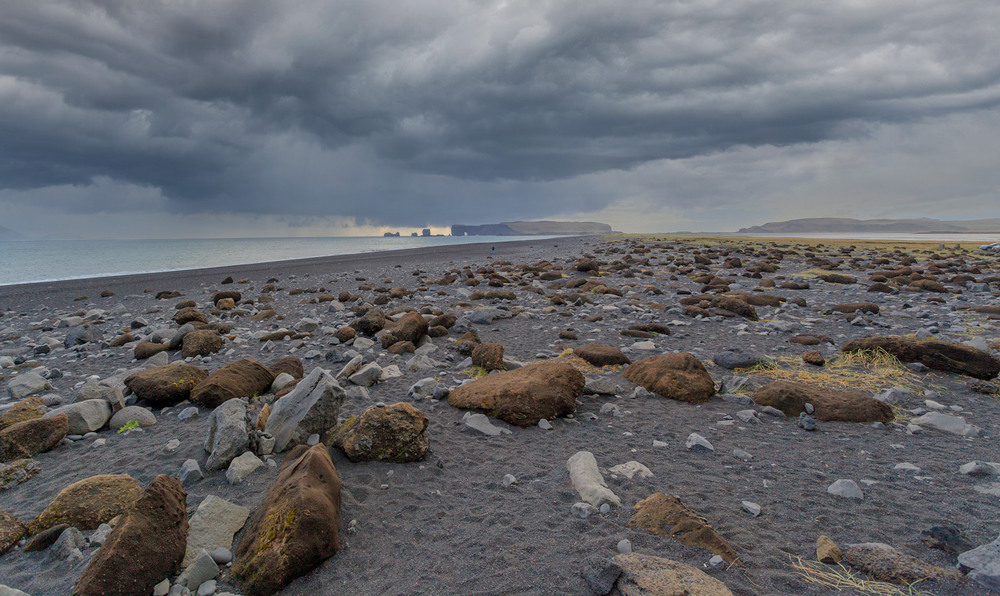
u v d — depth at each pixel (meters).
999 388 7.27
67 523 4.38
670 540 3.91
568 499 4.68
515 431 6.39
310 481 4.22
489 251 53.88
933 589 3.30
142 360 10.48
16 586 3.67
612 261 32.62
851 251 42.06
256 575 3.54
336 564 3.83
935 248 46.38
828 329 11.79
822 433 6.16
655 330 11.67
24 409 6.76
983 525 4.02
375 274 29.77
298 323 13.34
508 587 3.51
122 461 5.62
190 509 4.59
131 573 3.44
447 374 8.82
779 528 4.12
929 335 10.60
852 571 3.54
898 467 5.12
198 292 23.25
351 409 7.08
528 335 11.84
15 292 24.30
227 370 7.72
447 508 4.60
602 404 7.36
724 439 6.01
